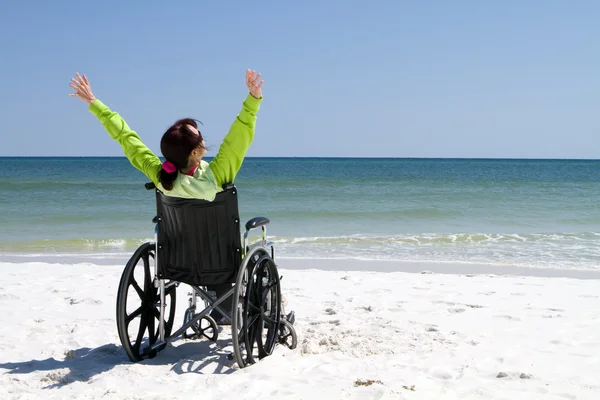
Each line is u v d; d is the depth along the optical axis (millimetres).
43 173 56375
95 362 4086
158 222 3855
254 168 84438
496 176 55969
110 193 27703
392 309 5895
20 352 4375
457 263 10242
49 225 16516
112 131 3873
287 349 4297
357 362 4027
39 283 7508
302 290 7039
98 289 7055
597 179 49562
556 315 5676
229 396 3334
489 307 6082
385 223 17266
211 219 3719
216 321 4633
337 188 33562
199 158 3656
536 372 3879
